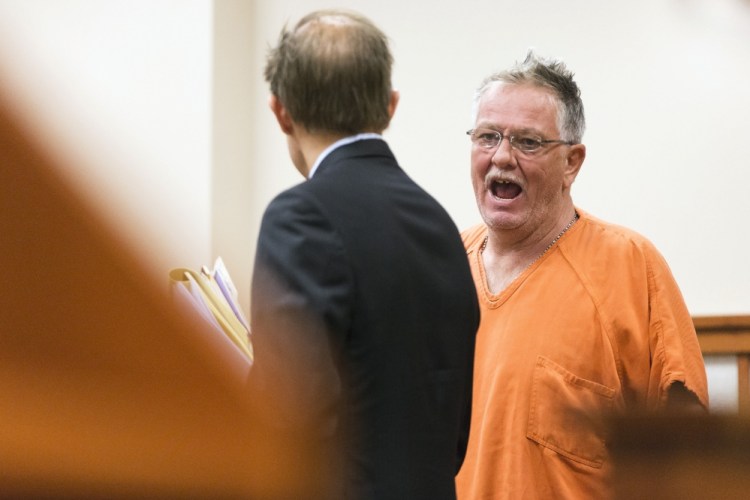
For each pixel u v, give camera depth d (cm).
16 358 57
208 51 1477
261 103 1518
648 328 717
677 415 74
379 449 396
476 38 1356
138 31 1513
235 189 1504
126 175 60
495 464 696
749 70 1170
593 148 1249
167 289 62
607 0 1255
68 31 1534
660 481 73
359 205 407
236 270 210
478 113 757
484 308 741
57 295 56
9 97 55
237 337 454
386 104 442
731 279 1166
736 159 1174
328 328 381
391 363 400
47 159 56
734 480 72
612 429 75
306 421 150
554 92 743
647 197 1216
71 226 56
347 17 440
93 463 59
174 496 60
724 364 1140
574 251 738
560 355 702
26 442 58
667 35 1210
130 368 58
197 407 60
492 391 709
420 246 422
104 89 1516
